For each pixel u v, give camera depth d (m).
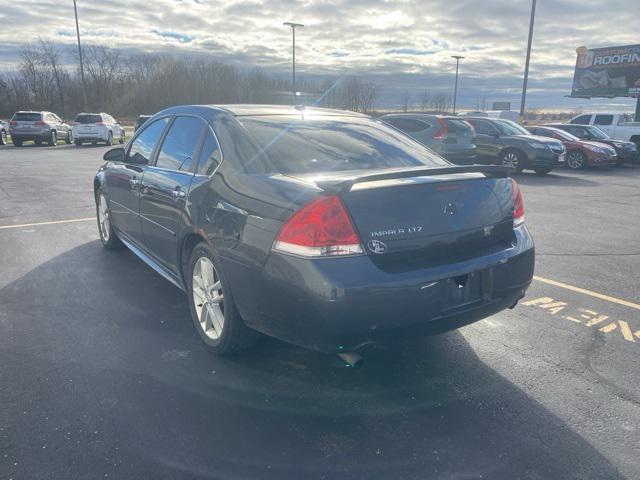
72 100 63.66
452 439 2.60
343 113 4.36
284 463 2.41
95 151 23.70
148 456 2.45
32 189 10.95
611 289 4.84
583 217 8.48
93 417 2.74
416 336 2.80
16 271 5.18
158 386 3.06
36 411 2.78
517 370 3.29
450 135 12.91
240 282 2.95
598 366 3.34
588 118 22.17
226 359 3.40
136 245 4.93
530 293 4.72
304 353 3.49
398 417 2.79
